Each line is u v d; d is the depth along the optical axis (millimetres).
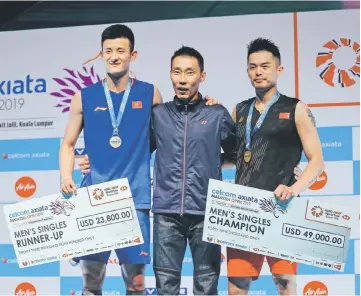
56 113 4672
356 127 4383
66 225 3785
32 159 4664
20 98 4707
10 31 4746
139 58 4598
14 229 3801
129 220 3768
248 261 3764
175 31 4586
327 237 3697
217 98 4512
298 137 3758
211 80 4527
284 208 3691
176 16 4715
